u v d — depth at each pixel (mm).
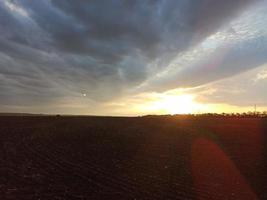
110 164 17516
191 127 34719
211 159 19219
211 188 13133
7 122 43375
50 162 17750
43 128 35719
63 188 12531
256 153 21000
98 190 12398
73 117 55125
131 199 11367
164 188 12953
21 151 21250
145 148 23031
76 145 24281
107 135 29609
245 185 13688
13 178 13977
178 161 18609
